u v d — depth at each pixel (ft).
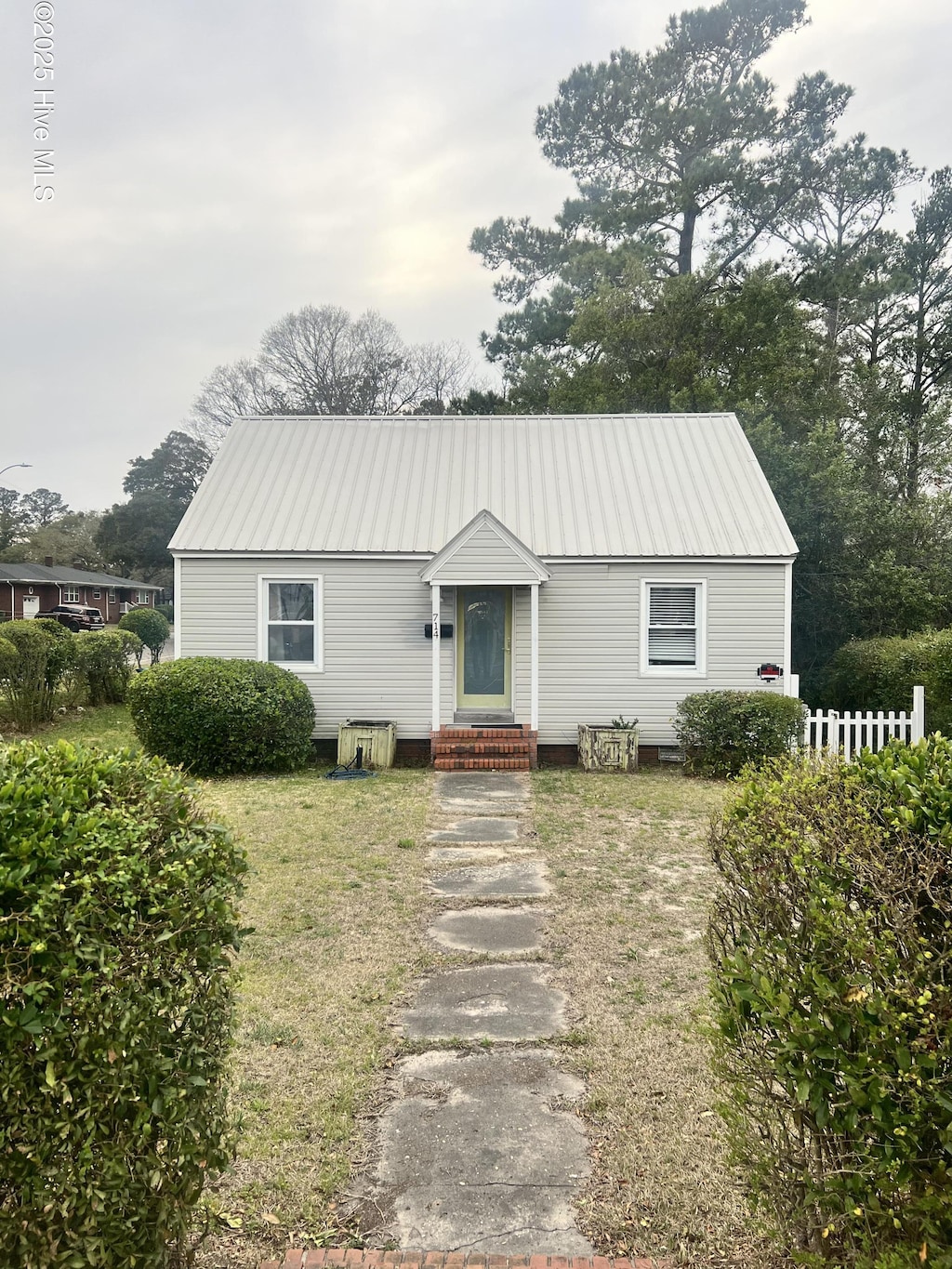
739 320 80.18
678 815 33.60
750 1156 9.67
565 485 51.60
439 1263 9.75
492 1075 14.14
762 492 50.37
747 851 9.35
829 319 93.86
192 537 48.03
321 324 141.08
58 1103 7.41
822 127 89.56
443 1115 12.93
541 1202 10.87
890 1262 7.14
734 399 77.77
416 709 48.19
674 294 81.66
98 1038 7.45
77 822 8.02
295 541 47.75
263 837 29.66
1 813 7.64
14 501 289.33
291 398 143.23
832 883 8.23
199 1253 9.81
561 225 102.42
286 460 53.78
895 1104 7.19
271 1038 15.26
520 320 103.55
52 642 61.05
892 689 50.29
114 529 212.84
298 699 44.39
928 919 7.82
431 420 57.82
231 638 48.26
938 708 45.09
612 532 48.16
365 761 44.62
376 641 48.06
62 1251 7.52
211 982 9.12
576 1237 10.23
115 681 71.51
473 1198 10.96
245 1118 12.64
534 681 45.65
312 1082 13.76
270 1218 10.50
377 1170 11.54
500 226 104.94
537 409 97.35
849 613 66.69
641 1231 10.30
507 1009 16.67
